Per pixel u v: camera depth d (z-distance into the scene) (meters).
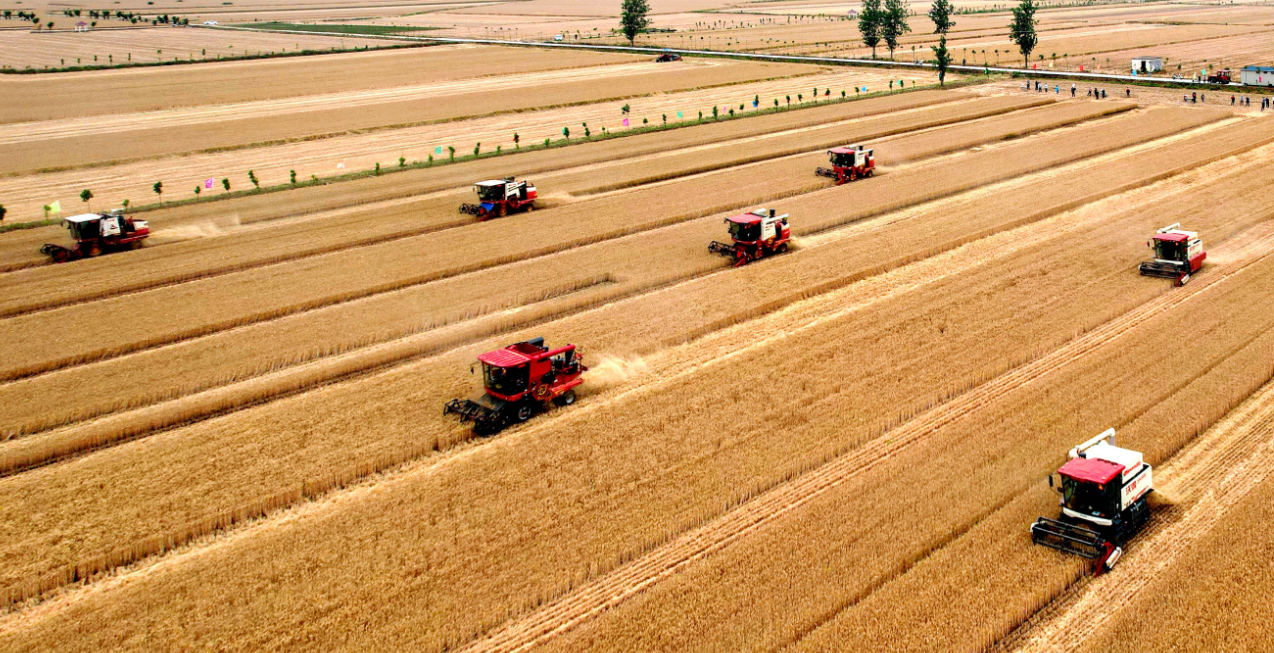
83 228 56.34
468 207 64.06
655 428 32.22
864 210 60.56
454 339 41.72
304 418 34.44
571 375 35.16
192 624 22.97
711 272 50.34
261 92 127.31
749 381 35.88
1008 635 21.61
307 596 23.86
